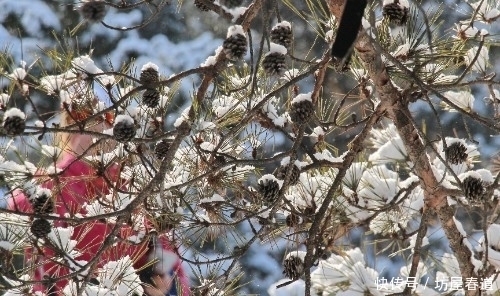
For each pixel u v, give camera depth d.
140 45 14.77
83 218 4.84
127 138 4.77
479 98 12.65
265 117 5.49
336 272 6.28
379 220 6.22
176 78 4.97
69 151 5.41
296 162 5.38
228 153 5.68
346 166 5.57
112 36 14.66
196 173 5.62
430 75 5.80
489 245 6.10
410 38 5.54
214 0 5.28
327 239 6.08
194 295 5.46
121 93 5.39
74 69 5.18
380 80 5.39
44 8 13.78
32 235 5.12
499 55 10.33
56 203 5.41
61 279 4.84
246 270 13.78
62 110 5.28
